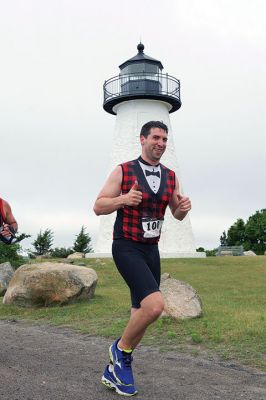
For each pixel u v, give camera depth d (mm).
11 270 14625
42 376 4836
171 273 20500
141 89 30125
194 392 4434
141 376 5035
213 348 6613
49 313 10359
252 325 7848
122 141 30406
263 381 4965
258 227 66375
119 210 4297
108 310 10273
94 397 4133
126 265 4172
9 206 5270
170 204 4586
